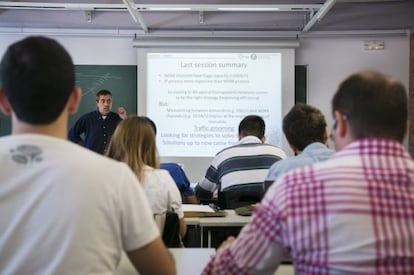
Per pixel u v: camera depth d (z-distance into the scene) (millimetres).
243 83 5859
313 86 6012
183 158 5895
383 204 893
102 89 5926
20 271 898
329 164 958
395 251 879
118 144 2240
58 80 940
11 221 899
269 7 5070
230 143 5895
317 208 911
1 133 5465
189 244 2684
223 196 3018
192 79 5859
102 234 939
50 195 905
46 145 931
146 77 5852
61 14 5691
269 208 978
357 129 960
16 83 919
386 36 5973
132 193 979
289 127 2217
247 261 999
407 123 981
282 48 5836
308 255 924
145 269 1035
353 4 5664
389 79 963
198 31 5930
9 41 5898
